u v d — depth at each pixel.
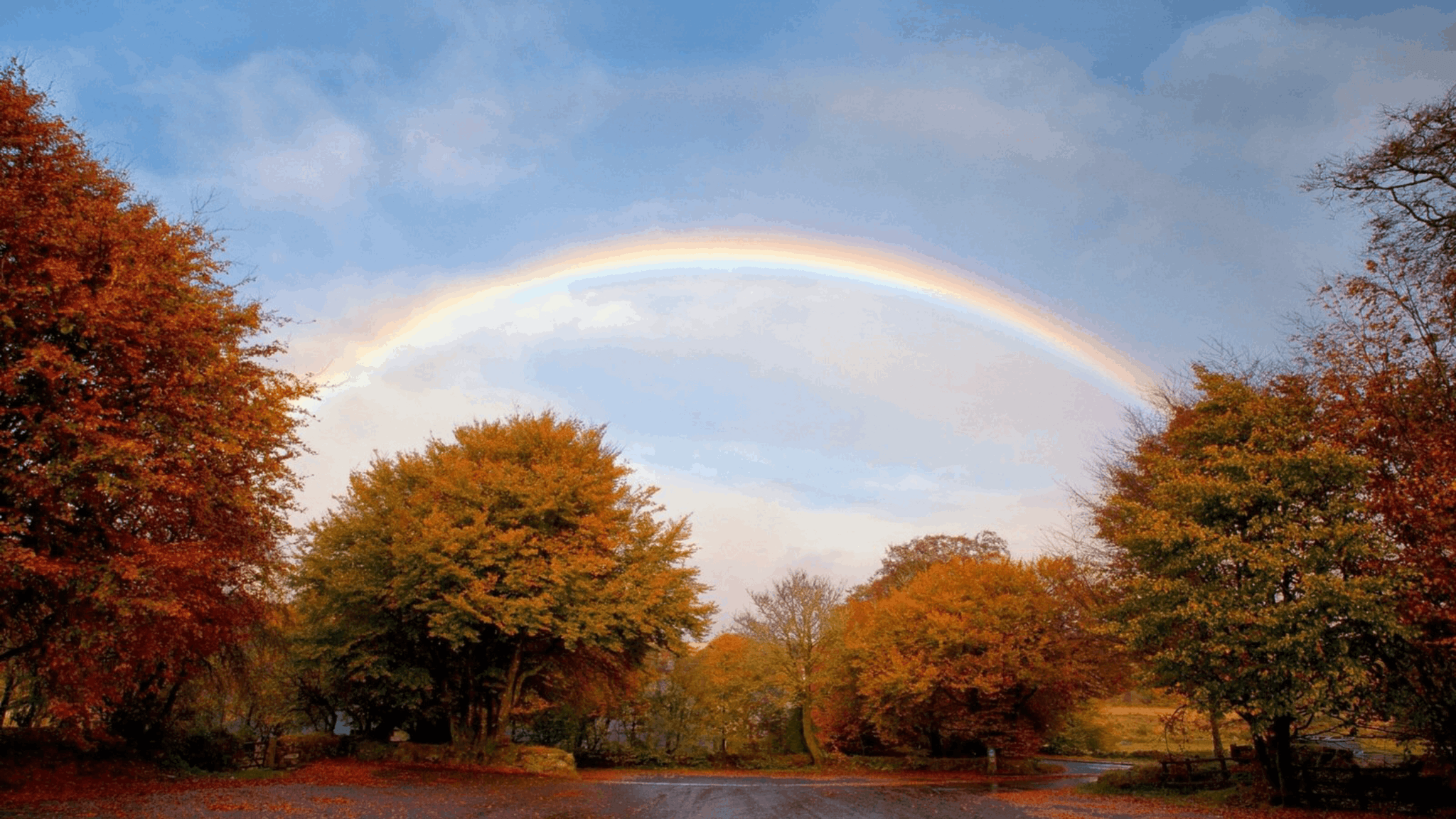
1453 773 16.88
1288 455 17.47
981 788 26.92
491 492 26.77
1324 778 19.44
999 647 35.12
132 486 13.00
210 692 24.34
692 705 44.22
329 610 27.03
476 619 24.81
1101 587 28.80
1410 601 15.12
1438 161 17.16
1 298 12.37
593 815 16.36
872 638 40.66
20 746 19.02
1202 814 17.77
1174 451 22.67
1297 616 16.42
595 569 25.94
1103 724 53.94
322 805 15.86
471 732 28.88
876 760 41.28
